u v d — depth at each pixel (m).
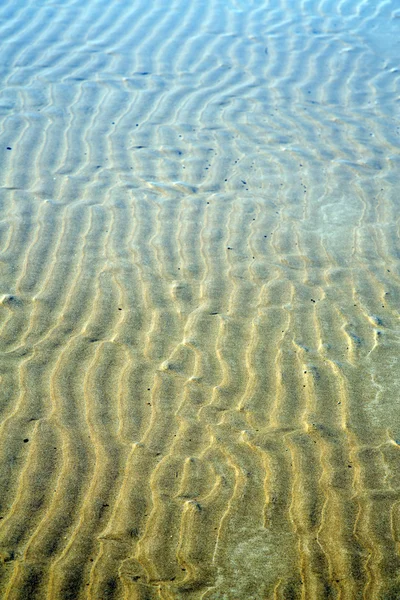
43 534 2.73
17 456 3.07
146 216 5.17
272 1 9.78
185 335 3.92
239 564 2.65
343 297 4.32
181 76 7.61
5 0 9.30
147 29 8.71
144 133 6.43
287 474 3.04
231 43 8.43
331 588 2.57
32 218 5.05
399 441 3.24
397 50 8.46
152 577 2.59
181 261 4.64
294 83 7.59
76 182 5.59
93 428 3.25
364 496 2.95
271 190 5.64
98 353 3.74
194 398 3.46
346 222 5.22
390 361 3.77
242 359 3.75
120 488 2.95
